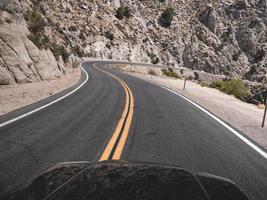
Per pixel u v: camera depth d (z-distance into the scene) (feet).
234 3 586.45
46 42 103.96
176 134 35.70
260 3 586.45
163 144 30.76
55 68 98.48
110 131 34.58
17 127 33.96
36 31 94.22
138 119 42.63
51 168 12.43
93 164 12.06
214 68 465.06
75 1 333.42
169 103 62.49
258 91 147.54
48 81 84.84
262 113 67.10
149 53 397.60
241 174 24.14
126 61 339.77
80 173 11.01
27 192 10.44
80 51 276.41
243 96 127.95
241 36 537.24
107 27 344.69
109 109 49.16
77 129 34.68
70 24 289.53
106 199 9.11
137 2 482.69
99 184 9.98
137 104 57.11
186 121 44.57
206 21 518.37
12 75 70.18
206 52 467.93
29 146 27.53
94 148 27.81
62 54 136.15
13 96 55.77
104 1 395.14
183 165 24.91
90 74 134.51
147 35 424.87
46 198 9.55
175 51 443.73
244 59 510.99
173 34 461.78
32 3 136.36
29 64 79.71
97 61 271.28
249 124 48.57
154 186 9.90
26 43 82.48
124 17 409.49
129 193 9.40
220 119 49.03
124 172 10.94
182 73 382.42
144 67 310.65
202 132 38.19
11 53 72.90
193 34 486.38
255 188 21.57
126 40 359.25
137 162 12.35
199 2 557.74
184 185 10.26
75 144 28.81
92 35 310.24
